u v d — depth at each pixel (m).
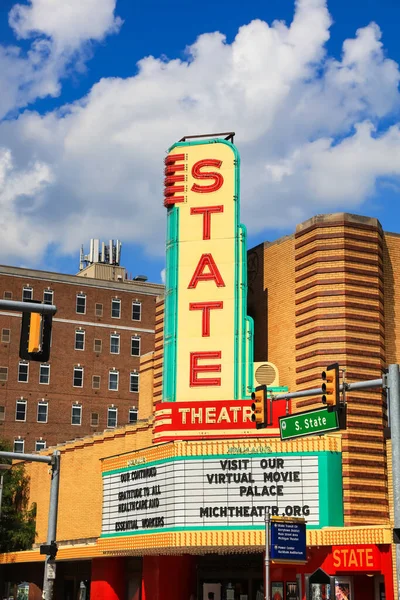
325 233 52.50
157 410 53.22
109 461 57.03
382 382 28.31
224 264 54.84
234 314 54.00
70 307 112.69
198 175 56.28
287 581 47.31
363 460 48.53
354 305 51.25
